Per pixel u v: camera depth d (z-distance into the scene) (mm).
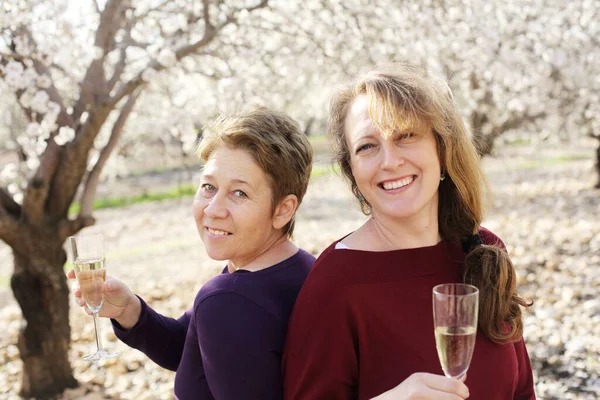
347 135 1688
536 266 7105
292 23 4953
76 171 4387
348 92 1721
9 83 3809
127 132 8133
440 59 5738
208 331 1662
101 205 15734
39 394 4668
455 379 1314
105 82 4297
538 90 8211
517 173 15781
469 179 1710
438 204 1798
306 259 1957
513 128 10617
